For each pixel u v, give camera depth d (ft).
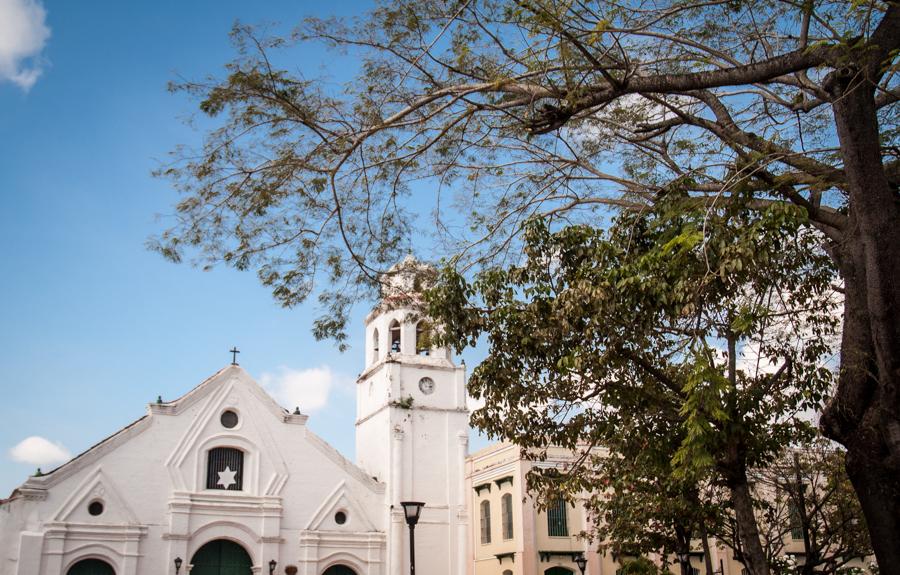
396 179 45.06
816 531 69.31
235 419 111.34
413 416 120.16
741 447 44.96
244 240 44.16
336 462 114.52
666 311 40.01
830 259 44.78
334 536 110.32
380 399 123.03
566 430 50.44
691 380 34.83
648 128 46.55
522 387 46.88
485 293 46.21
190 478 105.50
